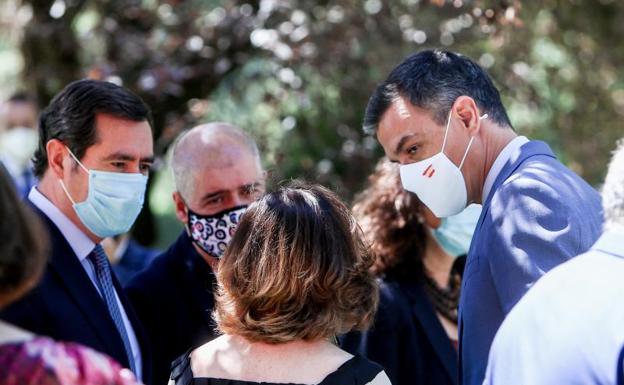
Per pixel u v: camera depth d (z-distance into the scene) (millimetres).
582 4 13195
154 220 12594
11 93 12234
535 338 3617
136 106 5152
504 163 4957
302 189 4496
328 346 4230
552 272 3775
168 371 5883
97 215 5039
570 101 13305
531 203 4516
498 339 3805
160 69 10094
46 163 5148
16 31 12375
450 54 5137
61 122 5020
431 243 6551
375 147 11125
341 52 10102
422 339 6391
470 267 4719
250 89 11641
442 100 4973
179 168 5977
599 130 13641
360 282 4332
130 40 10883
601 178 13453
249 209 4391
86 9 12227
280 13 9930
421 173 5059
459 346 4809
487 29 8031
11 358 2969
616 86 13789
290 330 4109
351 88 10758
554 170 4695
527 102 11500
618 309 3436
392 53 10438
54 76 11922
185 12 10750
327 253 4203
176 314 5918
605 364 3385
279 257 4156
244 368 4141
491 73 11203
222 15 10492
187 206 5977
